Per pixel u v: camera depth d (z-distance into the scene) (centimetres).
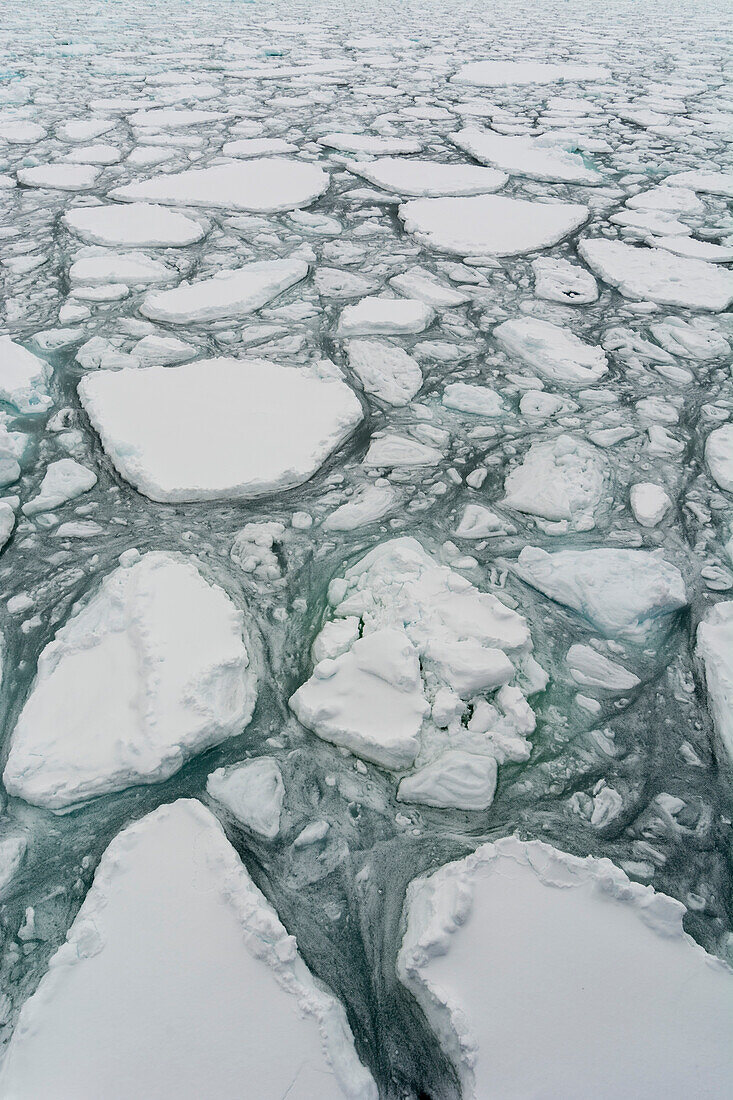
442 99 3241
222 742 786
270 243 1816
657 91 3494
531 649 866
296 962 638
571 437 1191
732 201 2119
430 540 1010
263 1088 580
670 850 720
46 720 777
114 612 862
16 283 1605
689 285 1628
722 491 1098
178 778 755
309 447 1132
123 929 645
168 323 1470
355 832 732
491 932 646
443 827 736
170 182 2145
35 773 740
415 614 865
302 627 898
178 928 646
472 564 973
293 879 701
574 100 3284
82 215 1909
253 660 859
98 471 1104
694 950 636
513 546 1002
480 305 1569
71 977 621
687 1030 600
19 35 4394
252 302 1529
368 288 1625
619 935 643
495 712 798
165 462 1091
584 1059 589
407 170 2300
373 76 3656
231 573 952
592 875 669
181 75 3550
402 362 1356
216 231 1875
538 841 692
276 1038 599
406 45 4597
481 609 886
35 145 2502
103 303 1534
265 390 1251
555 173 2320
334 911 685
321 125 2788
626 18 6397
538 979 623
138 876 673
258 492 1072
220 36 4719
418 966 637
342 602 916
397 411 1249
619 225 1964
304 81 3497
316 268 1703
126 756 743
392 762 769
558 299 1591
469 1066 589
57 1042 595
